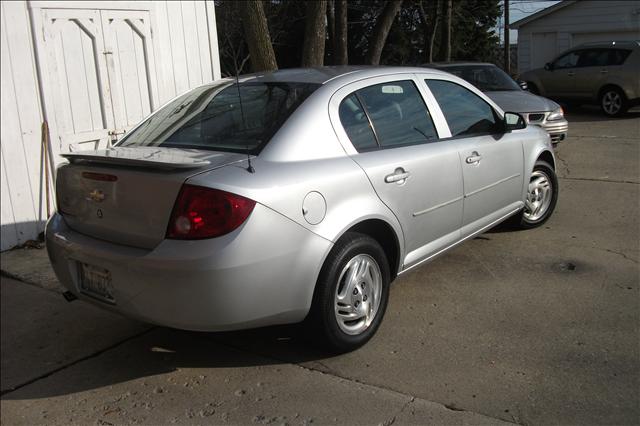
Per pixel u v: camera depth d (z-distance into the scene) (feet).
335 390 11.23
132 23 23.40
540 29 78.38
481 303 14.69
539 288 15.47
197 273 10.03
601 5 73.31
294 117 11.88
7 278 17.61
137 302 10.69
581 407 10.39
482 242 19.17
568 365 11.71
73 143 21.74
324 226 11.32
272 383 11.58
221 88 14.20
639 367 11.54
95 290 11.60
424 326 13.58
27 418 10.88
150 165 10.48
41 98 20.72
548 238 19.40
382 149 13.11
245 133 11.92
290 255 10.82
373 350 12.61
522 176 18.26
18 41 20.02
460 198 15.16
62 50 21.25
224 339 13.42
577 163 31.94
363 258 12.31
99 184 11.35
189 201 10.18
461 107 16.03
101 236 11.53
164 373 12.16
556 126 32.30
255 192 10.40
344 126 12.55
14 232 20.30
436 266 17.21
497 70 37.14
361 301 12.37
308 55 30.19
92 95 22.33
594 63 52.42
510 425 10.00
